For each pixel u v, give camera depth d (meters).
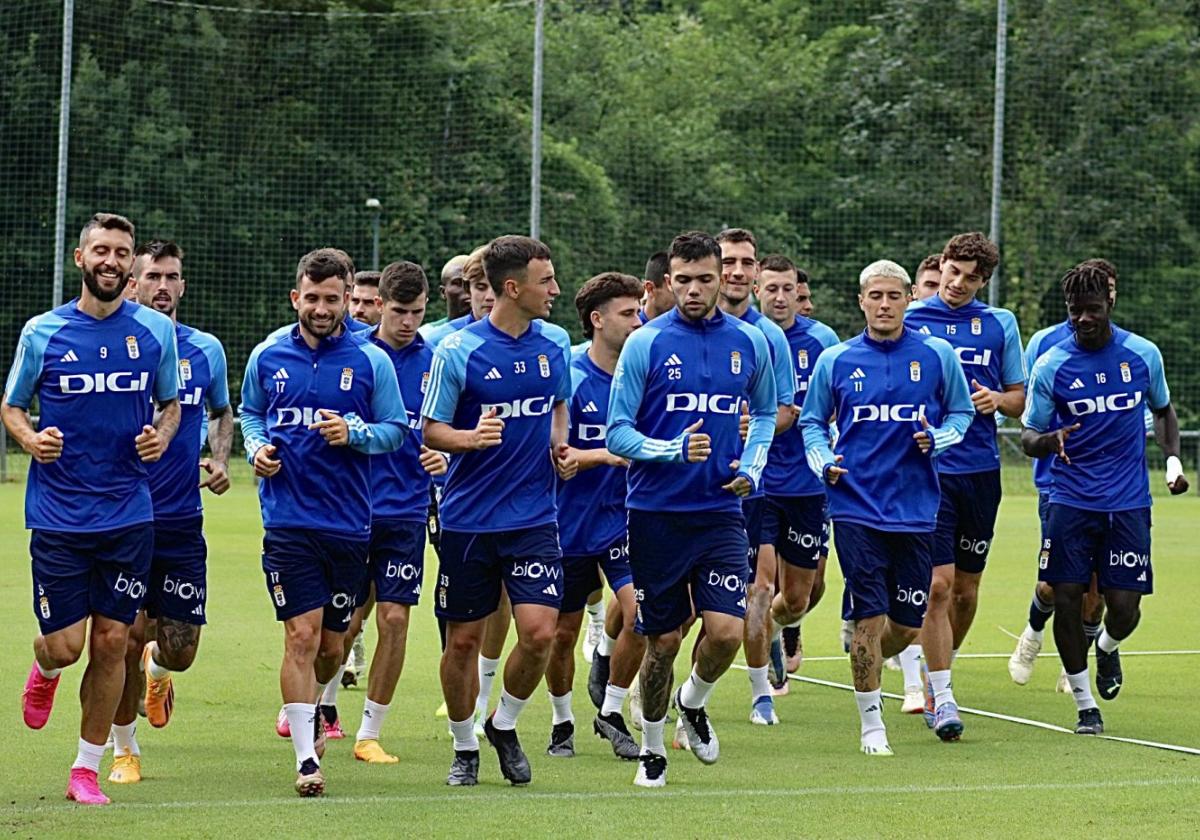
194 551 13.87
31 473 12.47
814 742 15.13
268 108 58.53
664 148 63.66
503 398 12.88
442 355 12.87
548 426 13.12
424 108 59.84
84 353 12.31
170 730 15.39
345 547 13.09
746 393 13.17
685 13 90.12
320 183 58.78
